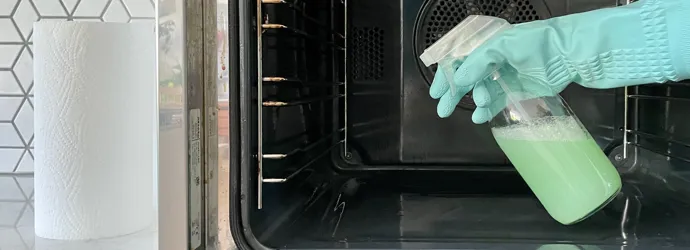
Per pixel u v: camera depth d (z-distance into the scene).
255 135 0.55
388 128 0.84
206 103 0.53
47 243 0.64
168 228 0.48
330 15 0.84
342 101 0.84
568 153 0.58
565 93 0.82
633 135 0.80
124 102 0.64
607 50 0.53
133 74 0.65
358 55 0.84
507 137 0.62
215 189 0.52
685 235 0.55
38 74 0.63
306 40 0.76
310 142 0.76
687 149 0.67
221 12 0.53
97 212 0.64
